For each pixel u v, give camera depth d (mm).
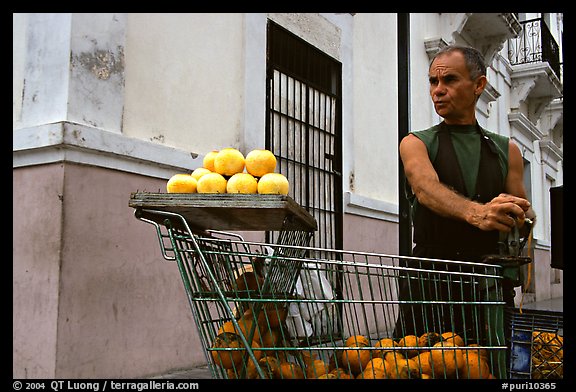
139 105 4043
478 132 2234
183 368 4199
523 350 1846
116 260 3740
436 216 2094
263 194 1650
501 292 1738
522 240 1855
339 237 6477
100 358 3592
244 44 5066
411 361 1749
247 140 5012
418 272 1859
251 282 1850
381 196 7574
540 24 14070
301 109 5961
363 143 7184
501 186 2229
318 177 6219
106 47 3773
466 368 1720
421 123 8891
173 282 4172
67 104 3514
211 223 1934
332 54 6484
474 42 11359
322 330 1879
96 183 3637
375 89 7562
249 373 1745
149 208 1701
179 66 4406
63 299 3391
